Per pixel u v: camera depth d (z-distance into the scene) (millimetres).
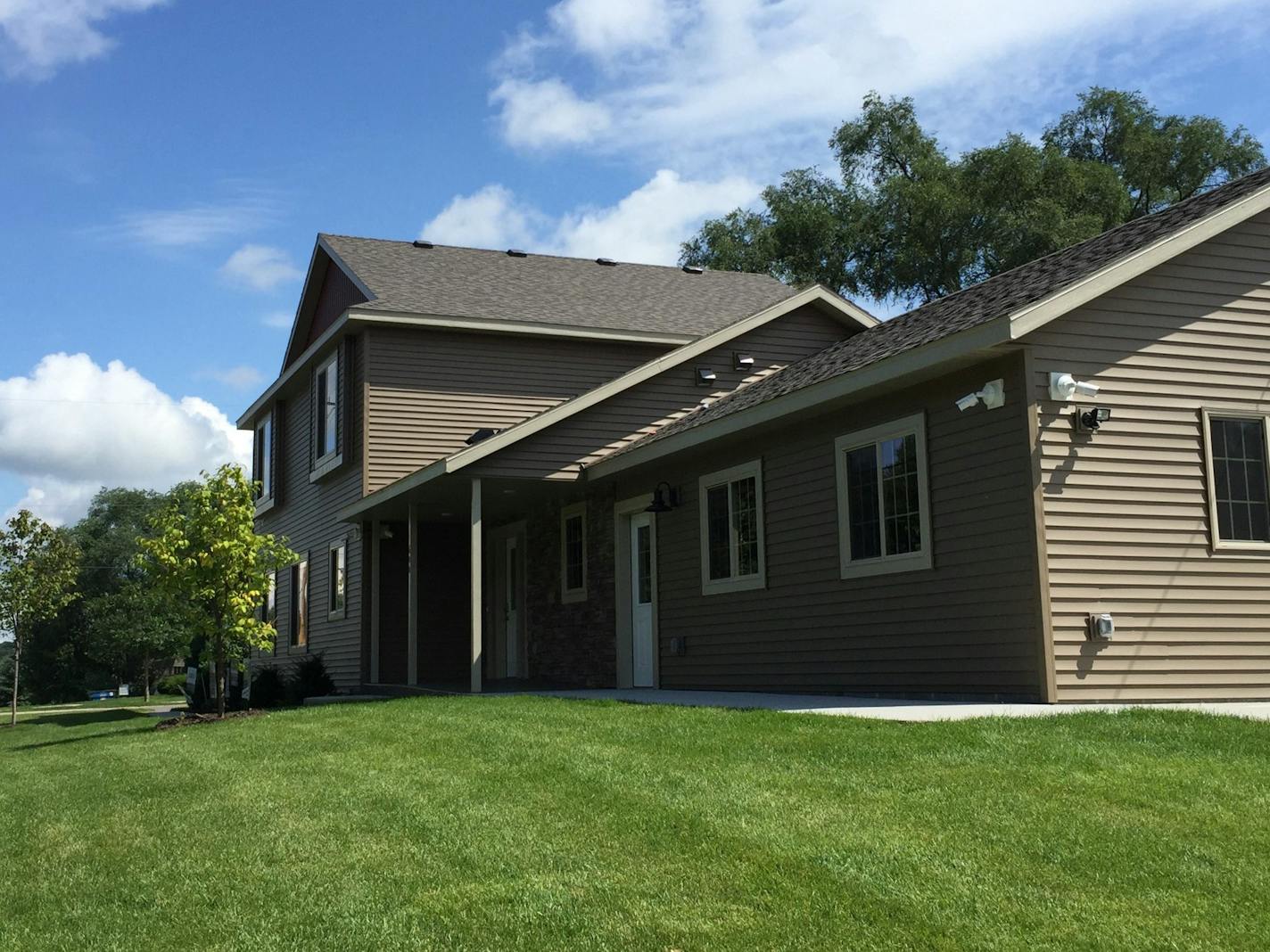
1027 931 4723
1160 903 5020
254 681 21172
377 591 20516
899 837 5965
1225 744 7840
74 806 8828
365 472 19656
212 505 15477
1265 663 11086
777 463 14039
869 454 12586
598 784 7508
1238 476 11328
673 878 5551
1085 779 6941
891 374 11461
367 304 19656
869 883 5297
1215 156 40656
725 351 18422
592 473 16844
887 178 42500
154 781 9523
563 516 19000
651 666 16484
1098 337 10883
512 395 20594
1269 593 11242
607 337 20875
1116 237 12578
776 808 6617
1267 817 6188
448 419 20203
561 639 18844
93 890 6180
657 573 16406
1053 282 11391
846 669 12727
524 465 16656
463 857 6133
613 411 17375
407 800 7582
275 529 26641
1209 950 4531
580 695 14125
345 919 5293
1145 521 10820
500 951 4762
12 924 5688
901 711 10008
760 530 14250
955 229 38656
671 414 17781
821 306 19203
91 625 62938
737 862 5715
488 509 20328
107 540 68250
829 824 6246
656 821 6523
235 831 7238
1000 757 7566
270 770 9391
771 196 44094
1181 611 10836
